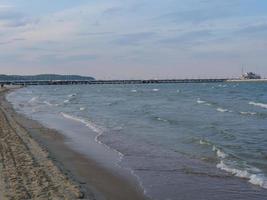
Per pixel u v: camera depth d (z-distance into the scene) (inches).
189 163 706.2
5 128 1063.6
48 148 852.0
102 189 553.3
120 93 3951.8
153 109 1829.5
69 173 629.6
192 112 1663.4
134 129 1148.5
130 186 569.3
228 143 901.8
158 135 1031.6
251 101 2391.7
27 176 561.9
